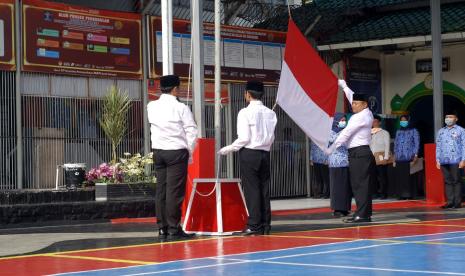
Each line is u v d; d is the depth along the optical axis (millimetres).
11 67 13219
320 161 16547
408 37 16031
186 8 16062
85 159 14125
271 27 17203
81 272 5883
